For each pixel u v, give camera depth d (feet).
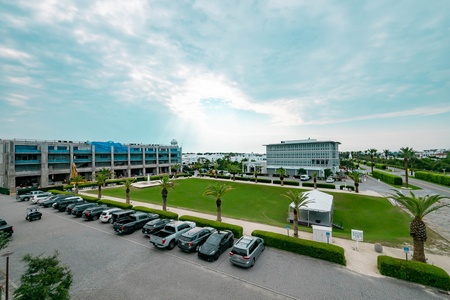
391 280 40.68
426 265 40.47
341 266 46.14
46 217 84.89
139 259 49.26
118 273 43.19
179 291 37.29
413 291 37.19
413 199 47.14
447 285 37.22
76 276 42.06
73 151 210.38
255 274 42.80
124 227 64.39
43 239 61.41
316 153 240.53
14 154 167.63
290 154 259.60
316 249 49.90
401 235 69.97
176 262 47.80
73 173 199.00
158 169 304.50
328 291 37.22
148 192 152.25
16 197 125.18
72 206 89.66
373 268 45.32
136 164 276.41
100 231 68.44
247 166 321.32
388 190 148.87
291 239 54.24
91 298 35.37
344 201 122.93
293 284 39.37
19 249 54.65
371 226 87.25
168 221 68.85
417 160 303.89
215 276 42.06
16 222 78.02
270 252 53.06
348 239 63.52
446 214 89.40
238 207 114.42
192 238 52.95
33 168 182.29
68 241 60.03
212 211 104.42
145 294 36.50
